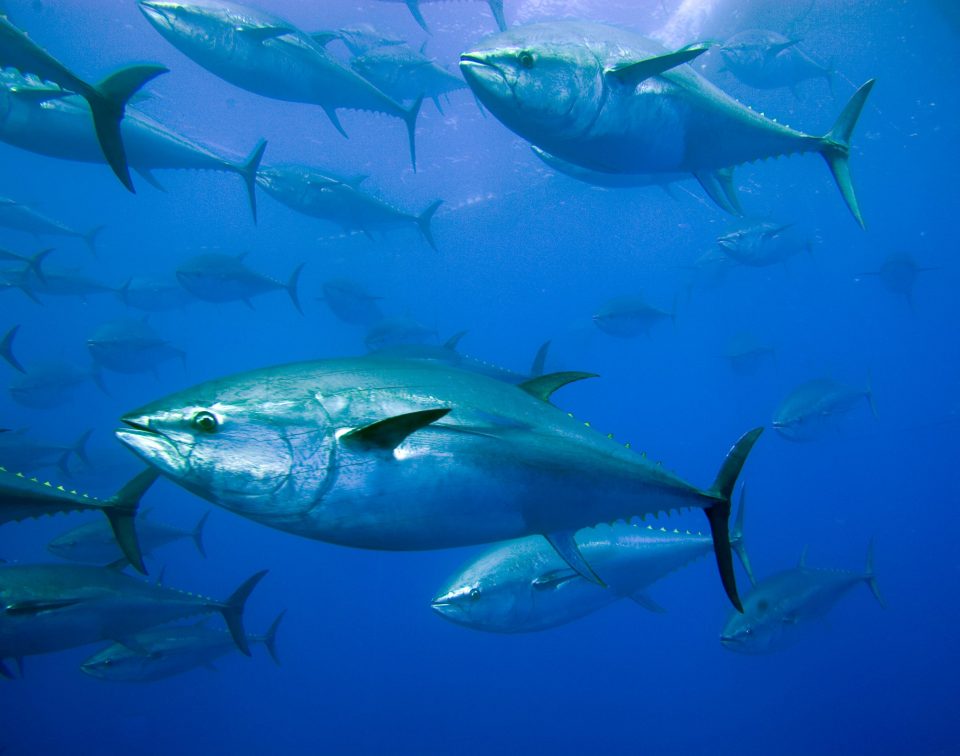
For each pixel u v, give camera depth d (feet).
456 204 93.30
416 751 54.19
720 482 7.04
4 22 8.07
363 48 32.35
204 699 66.39
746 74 35.32
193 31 17.22
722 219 105.50
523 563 16.25
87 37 54.08
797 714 58.13
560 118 9.60
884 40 58.03
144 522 24.16
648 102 10.08
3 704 63.52
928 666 64.69
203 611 15.11
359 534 5.63
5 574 13.35
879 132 82.74
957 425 136.67
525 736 55.67
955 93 73.00
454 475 5.72
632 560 16.75
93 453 37.91
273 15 18.24
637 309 40.32
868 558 23.41
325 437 5.48
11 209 39.60
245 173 21.34
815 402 31.09
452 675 68.23
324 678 70.38
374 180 82.94
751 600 21.91
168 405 5.46
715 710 60.23
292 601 86.43
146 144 19.61
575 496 6.33
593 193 91.30
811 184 93.61
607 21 50.80
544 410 6.51
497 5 16.72
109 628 14.21
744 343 45.29
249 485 5.38
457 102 63.82
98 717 62.28
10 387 36.40
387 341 33.88
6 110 16.11
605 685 65.21
